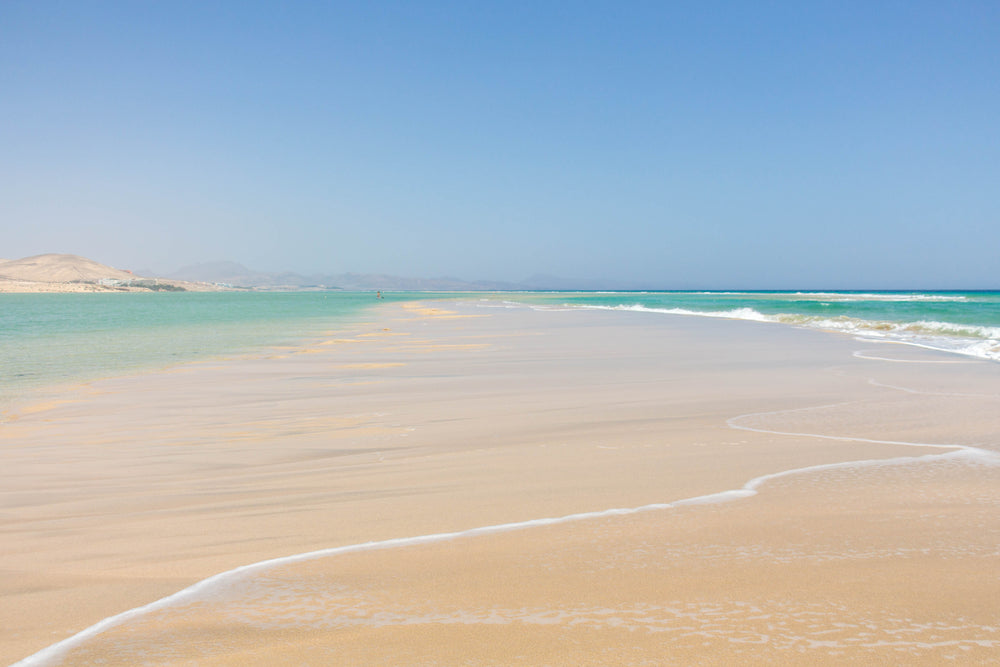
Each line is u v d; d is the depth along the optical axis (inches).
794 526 163.3
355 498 207.6
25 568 153.1
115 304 3395.7
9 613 126.8
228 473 252.5
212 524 185.0
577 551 149.8
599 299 4188.0
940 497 186.2
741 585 128.3
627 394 419.2
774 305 2253.9
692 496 193.6
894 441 267.6
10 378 553.6
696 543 152.7
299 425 346.9
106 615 124.5
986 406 350.6
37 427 356.2
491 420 343.6
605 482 213.5
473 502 195.6
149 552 161.9
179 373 578.9
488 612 119.6
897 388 421.7
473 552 151.7
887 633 108.5
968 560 138.9
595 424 323.0
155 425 355.3
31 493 229.6
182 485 236.4
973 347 695.7
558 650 105.3
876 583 128.0
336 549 157.9
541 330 1091.3
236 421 362.3
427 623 116.1
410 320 1533.0
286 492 220.5
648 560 142.7
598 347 763.4
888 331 971.9
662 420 328.2
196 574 144.7
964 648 103.5
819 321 1184.2
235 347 838.5
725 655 102.5
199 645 111.3
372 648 108.0
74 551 165.5
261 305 3157.0
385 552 154.2
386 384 492.7
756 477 213.6
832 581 129.3
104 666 104.8
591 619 115.7
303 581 137.9
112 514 201.5
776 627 111.1
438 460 258.8
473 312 1969.7
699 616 115.8
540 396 420.2
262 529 177.6
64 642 113.8
